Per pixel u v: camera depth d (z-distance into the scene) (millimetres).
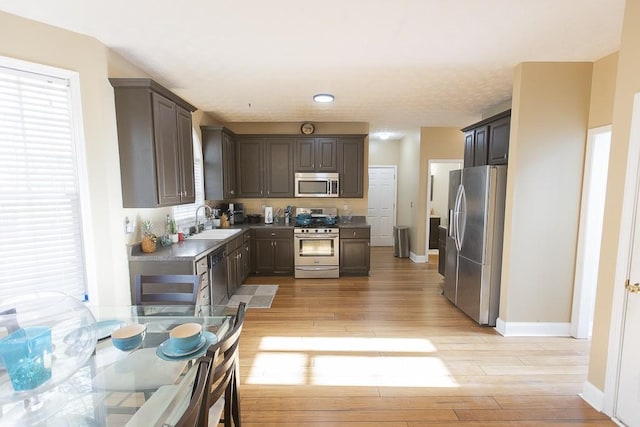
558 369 2463
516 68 2809
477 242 3240
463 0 1808
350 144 5125
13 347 1129
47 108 2150
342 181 5184
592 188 2803
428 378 2352
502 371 2436
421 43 2359
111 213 2482
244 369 2471
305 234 4875
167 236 3309
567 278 2945
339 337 2994
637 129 1745
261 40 2305
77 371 1368
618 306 1863
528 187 2844
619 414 1882
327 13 1945
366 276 5047
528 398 2125
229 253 3906
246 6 1866
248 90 3471
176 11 1925
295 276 4918
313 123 5246
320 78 3092
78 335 1348
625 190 1813
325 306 3775
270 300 3955
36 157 2125
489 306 3203
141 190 2596
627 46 1798
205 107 4246
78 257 2334
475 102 3951
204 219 4539
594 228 2838
